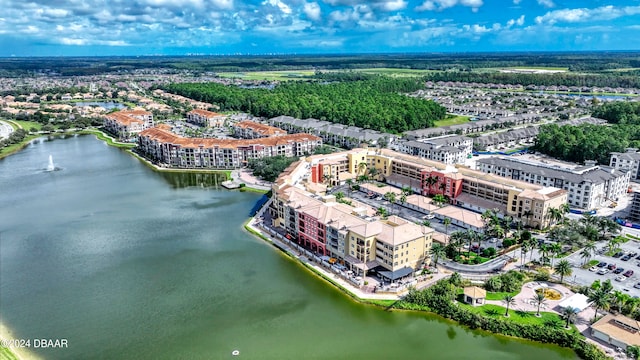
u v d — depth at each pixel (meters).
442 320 168.75
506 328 159.38
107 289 191.00
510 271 194.75
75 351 152.00
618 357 144.12
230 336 159.62
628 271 197.25
